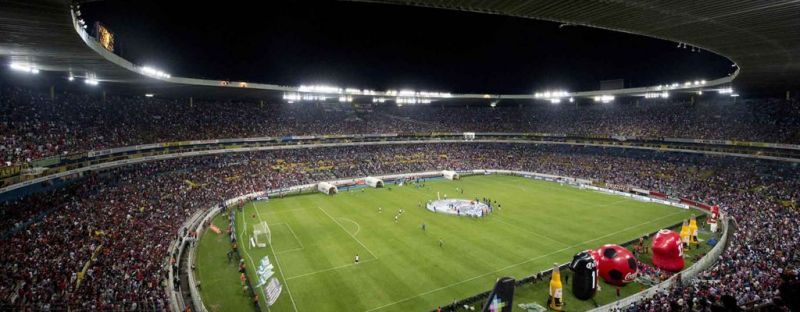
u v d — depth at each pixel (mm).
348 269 35938
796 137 62781
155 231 40094
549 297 29547
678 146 75688
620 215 53656
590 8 19938
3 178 34781
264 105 90375
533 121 101375
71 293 26016
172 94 72188
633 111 90250
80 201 43188
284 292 31641
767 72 43562
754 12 20438
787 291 11195
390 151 93938
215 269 36062
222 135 73312
